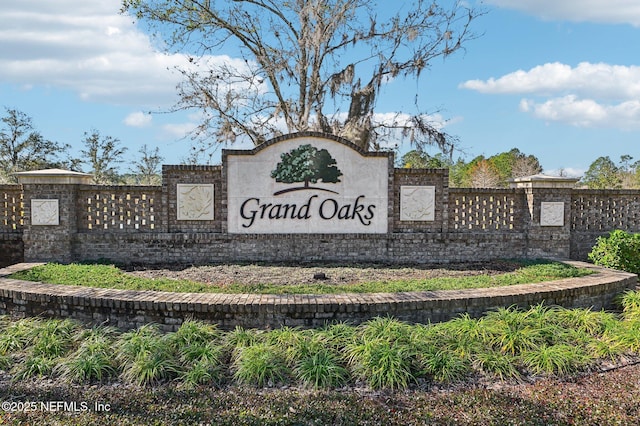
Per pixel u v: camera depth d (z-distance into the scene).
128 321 6.14
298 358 5.17
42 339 5.56
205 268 9.09
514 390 4.73
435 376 4.92
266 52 17.39
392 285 7.27
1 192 9.99
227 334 5.79
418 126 16.39
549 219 10.32
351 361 5.14
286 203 10.02
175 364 5.02
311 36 16.31
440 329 5.79
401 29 16.33
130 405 4.35
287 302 6.06
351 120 15.51
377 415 4.17
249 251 9.99
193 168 9.91
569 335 5.92
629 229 11.06
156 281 7.44
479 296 6.48
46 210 9.51
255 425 3.99
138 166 20.80
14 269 8.34
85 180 10.07
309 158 10.00
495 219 10.55
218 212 10.01
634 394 4.61
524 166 28.30
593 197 10.95
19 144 17.47
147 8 16.11
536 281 7.66
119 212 9.94
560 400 4.48
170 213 9.93
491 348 5.50
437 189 10.30
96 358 5.04
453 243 10.27
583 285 7.23
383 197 10.14
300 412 4.21
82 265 8.92
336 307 6.07
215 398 4.49
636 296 7.31
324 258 10.07
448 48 16.27
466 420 4.09
